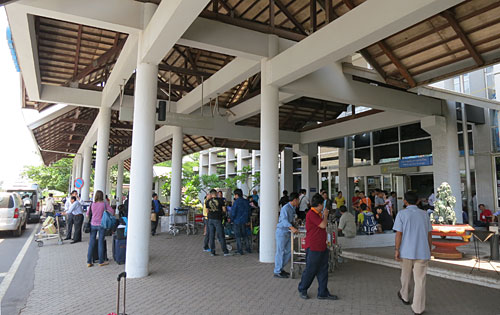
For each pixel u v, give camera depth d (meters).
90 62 11.86
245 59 9.38
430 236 4.80
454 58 7.96
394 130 16.39
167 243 10.96
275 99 8.70
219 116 15.55
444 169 11.35
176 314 4.61
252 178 33.97
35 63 9.80
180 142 14.84
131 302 5.11
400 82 9.40
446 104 11.55
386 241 10.29
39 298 5.32
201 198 33.84
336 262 8.05
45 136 21.22
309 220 5.30
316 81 9.35
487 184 13.21
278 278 6.55
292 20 9.45
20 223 13.39
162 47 6.79
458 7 6.75
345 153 18.92
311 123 18.39
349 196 18.67
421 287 4.66
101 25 7.23
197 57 12.35
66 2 6.72
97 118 15.93
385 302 5.16
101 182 12.88
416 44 8.00
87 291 5.69
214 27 8.08
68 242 10.92
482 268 6.98
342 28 6.52
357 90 10.17
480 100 10.82
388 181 16.72
